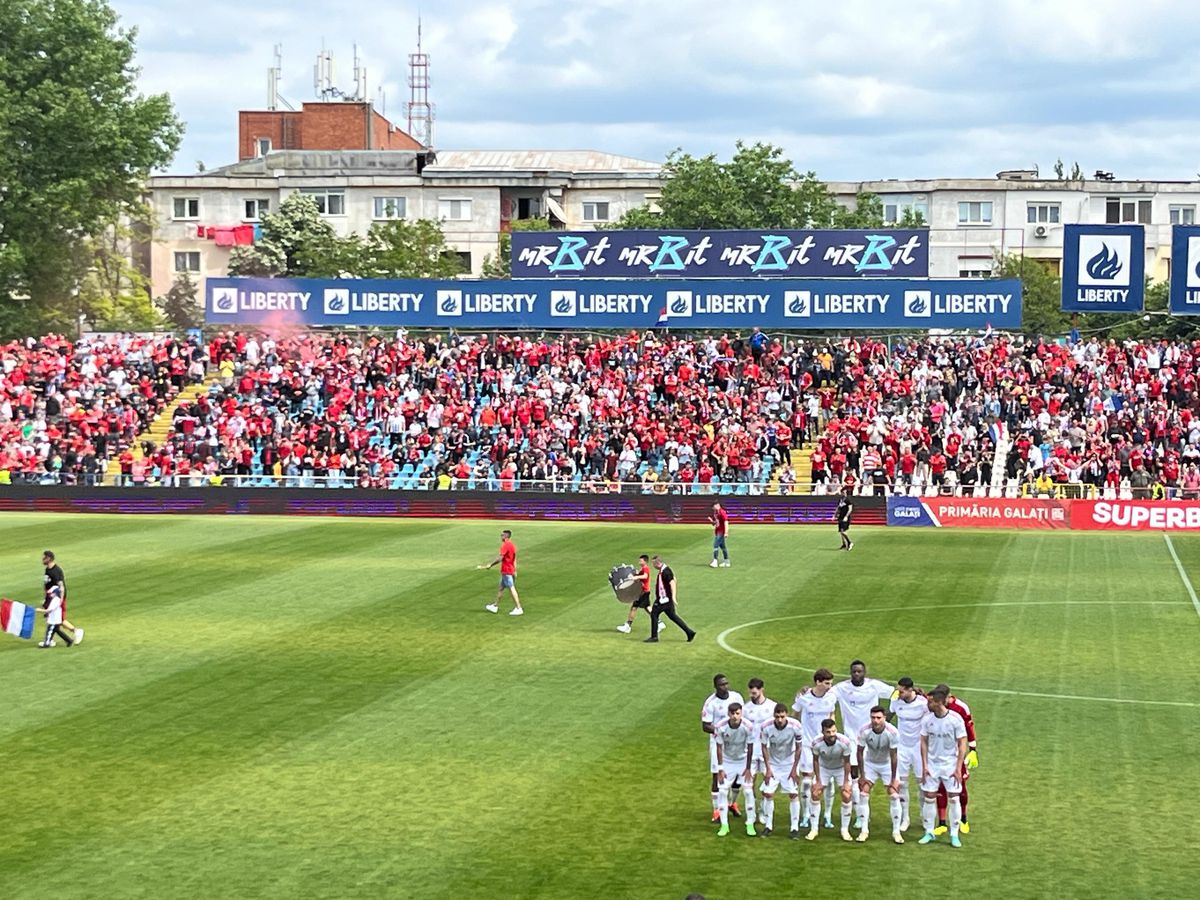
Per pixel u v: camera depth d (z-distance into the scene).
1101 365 76.69
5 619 38.16
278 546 57.31
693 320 80.19
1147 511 62.94
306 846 23.14
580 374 78.25
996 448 70.19
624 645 38.47
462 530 62.69
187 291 119.50
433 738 29.38
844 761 23.52
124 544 57.84
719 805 23.91
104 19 103.31
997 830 23.94
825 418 75.19
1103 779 26.61
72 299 109.62
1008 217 125.81
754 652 37.50
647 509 66.25
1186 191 125.69
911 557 54.41
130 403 77.38
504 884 21.48
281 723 30.56
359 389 78.12
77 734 29.80
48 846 23.20
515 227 116.62
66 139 100.50
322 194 125.81
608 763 27.59
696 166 113.44
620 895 21.05
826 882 21.59
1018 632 39.94
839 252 80.00
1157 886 21.41
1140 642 38.59
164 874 21.97
